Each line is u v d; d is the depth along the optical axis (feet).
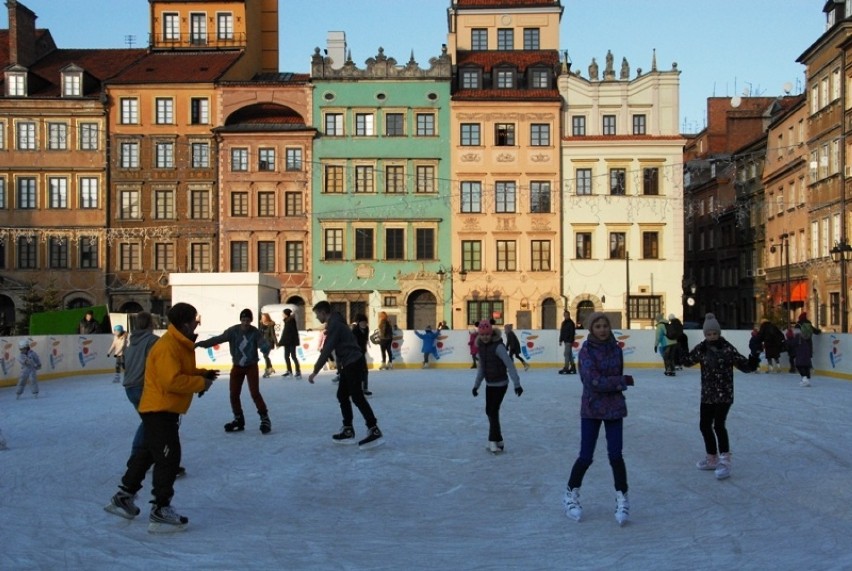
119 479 43.62
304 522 34.88
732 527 33.53
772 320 179.22
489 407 50.75
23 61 224.12
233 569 28.04
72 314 167.22
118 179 213.05
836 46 175.01
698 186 277.85
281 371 128.77
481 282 213.05
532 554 29.86
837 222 176.86
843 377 108.68
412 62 214.48
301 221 212.84
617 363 34.65
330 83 214.28
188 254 212.23
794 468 45.47
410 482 42.86
